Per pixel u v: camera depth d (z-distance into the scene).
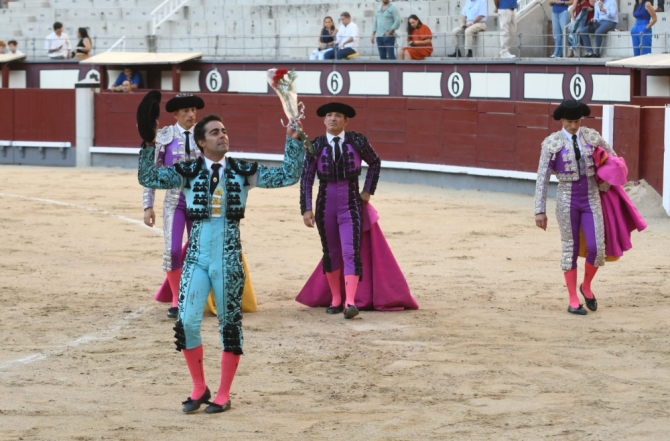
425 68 37.81
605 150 15.76
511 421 10.30
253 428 10.17
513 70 35.34
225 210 10.70
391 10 39.75
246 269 15.95
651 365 12.57
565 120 15.64
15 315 15.74
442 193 33.09
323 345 13.80
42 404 11.06
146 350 13.59
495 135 33.25
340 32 41.16
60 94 43.72
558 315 15.62
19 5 55.34
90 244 23.02
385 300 16.00
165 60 43.16
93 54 50.47
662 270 19.38
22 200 31.12
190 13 49.88
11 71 47.66
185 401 10.88
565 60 34.25
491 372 12.25
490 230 24.92
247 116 40.12
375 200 31.20
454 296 17.22
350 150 15.77
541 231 24.75
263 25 46.69
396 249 22.19
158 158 15.34
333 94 40.41
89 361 13.01
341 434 9.94
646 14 33.53
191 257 10.75
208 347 13.71
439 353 13.24
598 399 11.08
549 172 15.80
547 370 12.32
